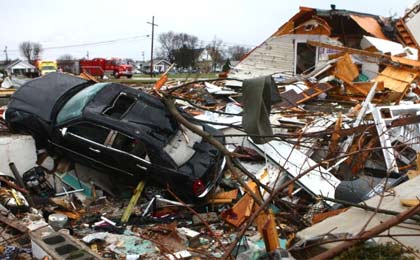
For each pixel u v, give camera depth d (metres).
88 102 7.78
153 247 5.86
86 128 7.49
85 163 7.71
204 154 7.67
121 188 7.95
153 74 51.22
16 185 7.25
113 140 7.31
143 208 7.24
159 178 7.31
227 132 9.73
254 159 8.91
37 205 7.19
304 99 15.01
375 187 5.99
